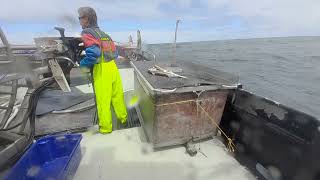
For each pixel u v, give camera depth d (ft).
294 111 4.61
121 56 20.30
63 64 7.66
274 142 5.22
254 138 5.94
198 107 6.42
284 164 4.92
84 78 15.20
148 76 7.16
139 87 8.70
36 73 6.97
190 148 6.73
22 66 6.57
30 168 5.48
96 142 7.43
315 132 4.13
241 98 6.42
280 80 39.70
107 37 7.56
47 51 7.01
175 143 6.88
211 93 6.40
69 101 10.59
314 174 4.18
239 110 6.53
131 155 6.70
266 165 5.50
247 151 6.26
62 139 6.35
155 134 6.41
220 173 5.86
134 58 18.84
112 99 8.20
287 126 4.82
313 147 4.17
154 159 6.50
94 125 8.46
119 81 8.17
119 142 7.42
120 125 8.71
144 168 6.11
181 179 5.67
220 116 7.00
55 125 8.33
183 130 6.66
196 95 6.18
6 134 6.38
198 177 5.74
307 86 35.27
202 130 6.95
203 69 8.51
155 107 5.90
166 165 6.23
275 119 5.18
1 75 6.12
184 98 6.10
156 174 5.87
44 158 6.14
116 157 6.61
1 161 5.39
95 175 5.83
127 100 10.97
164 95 5.76
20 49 10.51
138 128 8.41
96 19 7.45
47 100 10.49
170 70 7.86
